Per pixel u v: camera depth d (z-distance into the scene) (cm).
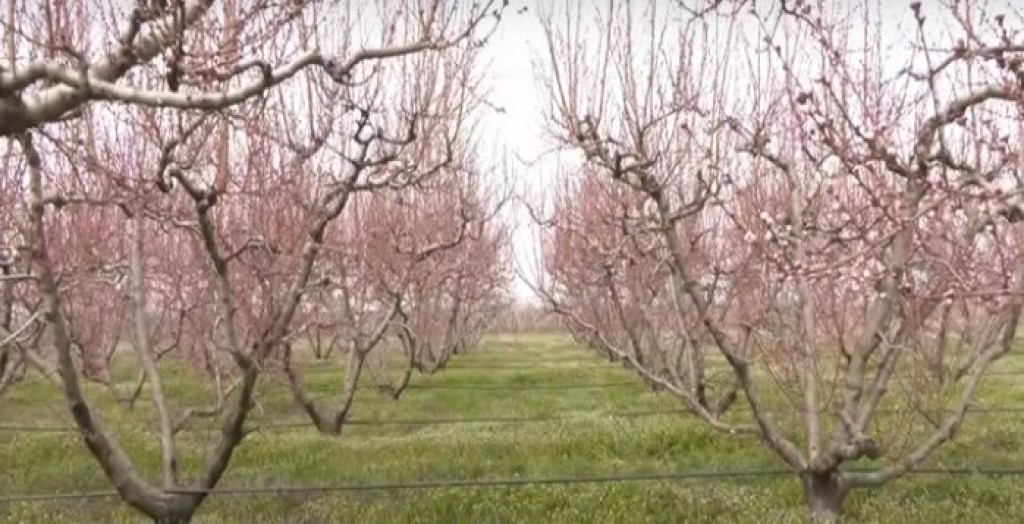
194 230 904
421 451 1291
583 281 1827
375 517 952
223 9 720
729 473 1009
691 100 1196
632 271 1664
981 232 693
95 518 962
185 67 571
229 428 909
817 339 948
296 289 920
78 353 1897
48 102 540
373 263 1589
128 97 514
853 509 942
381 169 1056
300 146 1070
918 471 1002
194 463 1216
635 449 1306
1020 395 1772
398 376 2423
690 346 1412
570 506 977
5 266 857
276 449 1303
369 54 623
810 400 927
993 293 535
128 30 559
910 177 565
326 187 1031
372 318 1808
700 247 1359
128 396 1888
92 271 1277
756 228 1011
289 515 964
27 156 776
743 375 949
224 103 532
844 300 902
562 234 2306
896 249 734
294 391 1487
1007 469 1063
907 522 888
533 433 1433
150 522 936
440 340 2741
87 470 1159
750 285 1133
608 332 2014
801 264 695
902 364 1074
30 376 1995
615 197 1352
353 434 1496
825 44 738
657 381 1097
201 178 906
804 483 935
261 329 934
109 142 915
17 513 977
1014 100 543
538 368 2772
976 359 928
